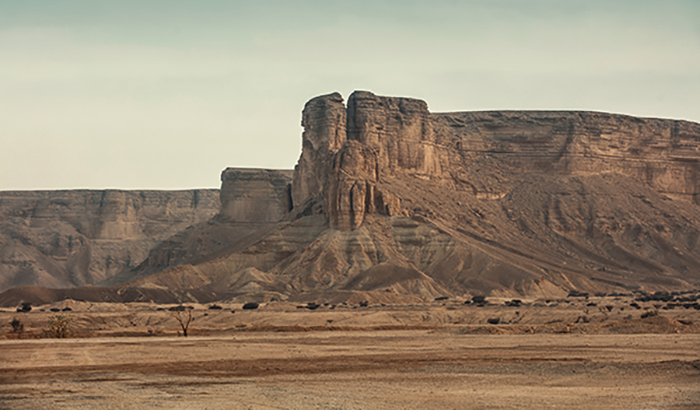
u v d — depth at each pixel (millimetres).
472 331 113625
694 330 109375
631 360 73500
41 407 51938
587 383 59875
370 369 69188
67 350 86812
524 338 100000
